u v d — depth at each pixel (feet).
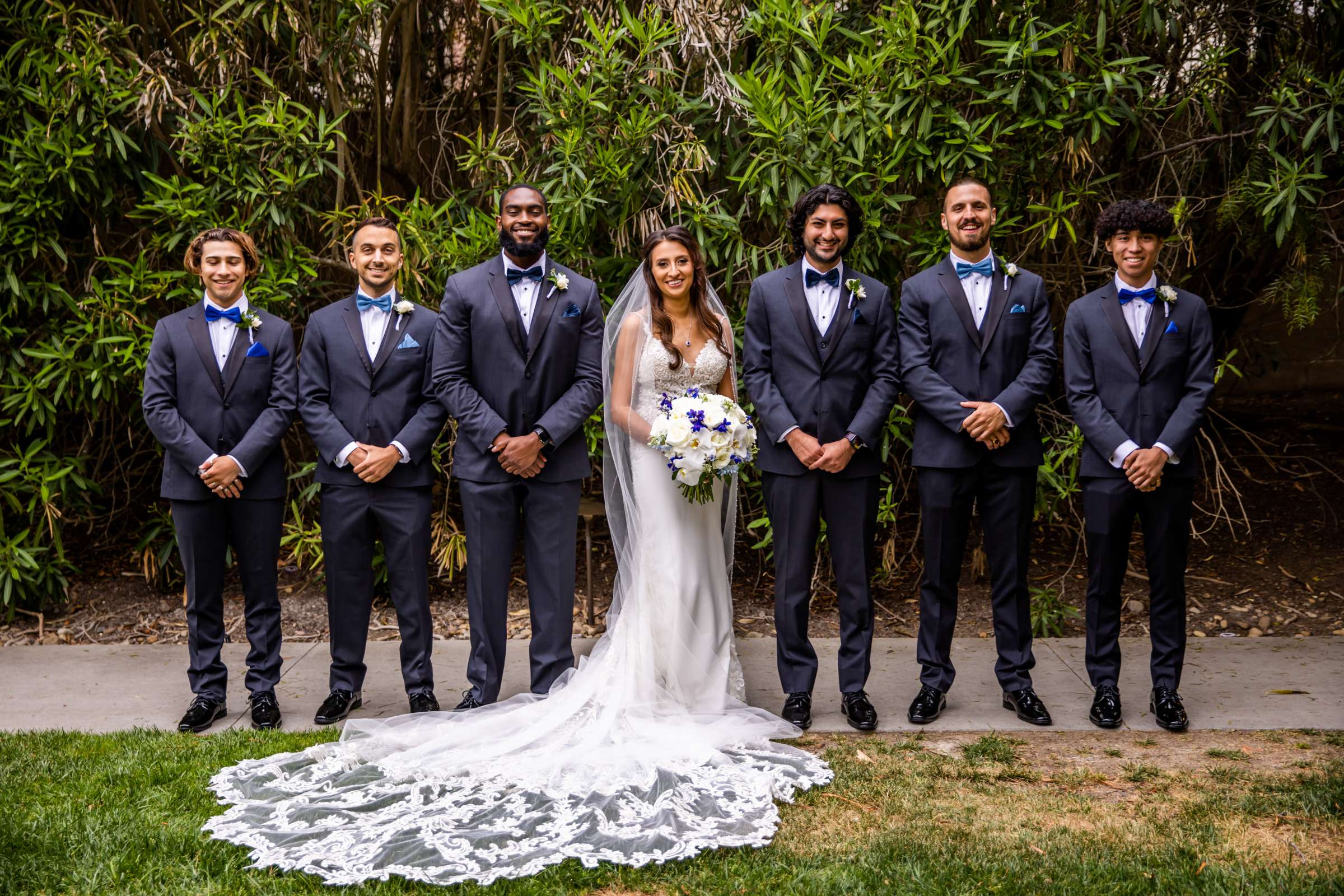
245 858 8.44
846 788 9.81
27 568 15.25
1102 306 11.51
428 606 11.96
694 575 11.48
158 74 14.62
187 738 11.05
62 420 17.35
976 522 18.12
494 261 11.66
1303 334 24.58
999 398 11.13
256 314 11.75
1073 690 12.59
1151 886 7.96
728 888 7.98
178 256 16.24
